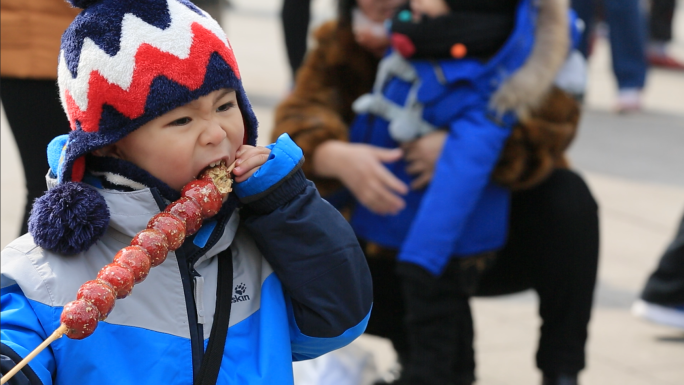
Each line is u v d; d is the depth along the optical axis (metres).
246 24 17.72
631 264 6.62
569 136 3.96
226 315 2.40
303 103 4.26
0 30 3.66
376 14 4.17
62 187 2.25
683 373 4.97
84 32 2.26
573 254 3.96
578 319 4.02
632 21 11.52
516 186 3.87
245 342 2.44
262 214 2.49
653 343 5.37
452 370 3.93
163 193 2.35
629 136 10.51
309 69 4.35
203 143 2.33
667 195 8.34
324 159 4.04
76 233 2.22
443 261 3.71
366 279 2.59
